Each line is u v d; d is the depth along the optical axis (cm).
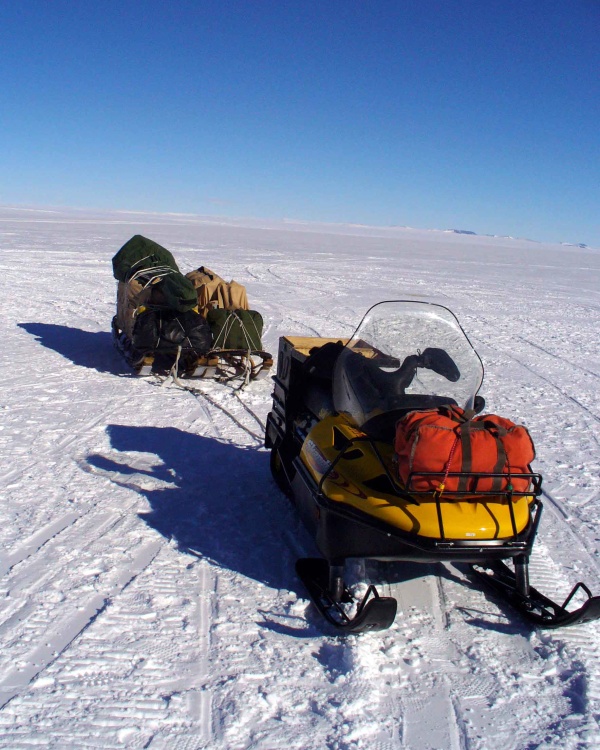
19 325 1082
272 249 3594
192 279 875
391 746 256
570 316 1628
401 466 321
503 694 290
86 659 295
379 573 387
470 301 1794
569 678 302
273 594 359
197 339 768
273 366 898
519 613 351
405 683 294
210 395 753
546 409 780
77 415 656
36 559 379
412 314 412
